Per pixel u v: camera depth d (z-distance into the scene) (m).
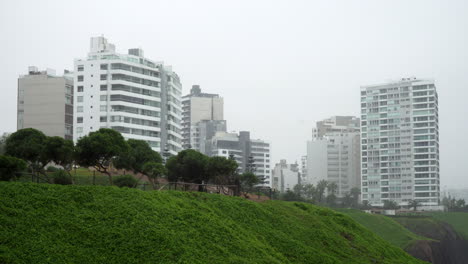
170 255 51.38
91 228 51.69
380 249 89.06
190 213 63.28
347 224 94.94
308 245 74.50
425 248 161.62
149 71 186.50
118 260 48.31
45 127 196.88
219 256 55.75
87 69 182.12
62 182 78.25
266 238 69.56
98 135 85.06
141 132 181.88
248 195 103.75
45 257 44.97
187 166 101.19
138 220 55.78
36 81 199.62
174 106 196.75
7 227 47.19
